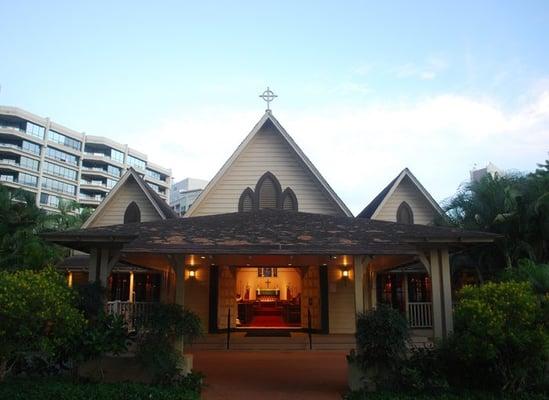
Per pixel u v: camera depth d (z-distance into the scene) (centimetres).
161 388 1042
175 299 1191
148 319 1130
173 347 1149
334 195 2222
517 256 1959
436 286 1180
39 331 991
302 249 1141
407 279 2356
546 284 1486
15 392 956
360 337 1099
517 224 1952
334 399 1051
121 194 2419
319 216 1571
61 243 1182
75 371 1118
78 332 1045
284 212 1628
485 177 2203
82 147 10412
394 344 1081
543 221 1903
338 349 1808
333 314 2102
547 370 1043
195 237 1238
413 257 1356
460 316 1048
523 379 1016
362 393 1048
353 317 2102
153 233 1284
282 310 2480
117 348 1071
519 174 2225
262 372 1346
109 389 1000
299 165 2298
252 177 2289
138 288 2392
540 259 1945
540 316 1020
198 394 1044
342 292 2120
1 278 1010
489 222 2025
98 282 1163
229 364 1475
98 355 1070
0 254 2348
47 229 2812
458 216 2197
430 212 2406
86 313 1112
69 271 2355
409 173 2425
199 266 1964
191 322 1152
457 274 2200
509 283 1055
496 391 1019
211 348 1803
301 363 1495
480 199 2089
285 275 2712
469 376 1083
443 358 1092
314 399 1051
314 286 2169
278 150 2316
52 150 9700
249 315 2325
